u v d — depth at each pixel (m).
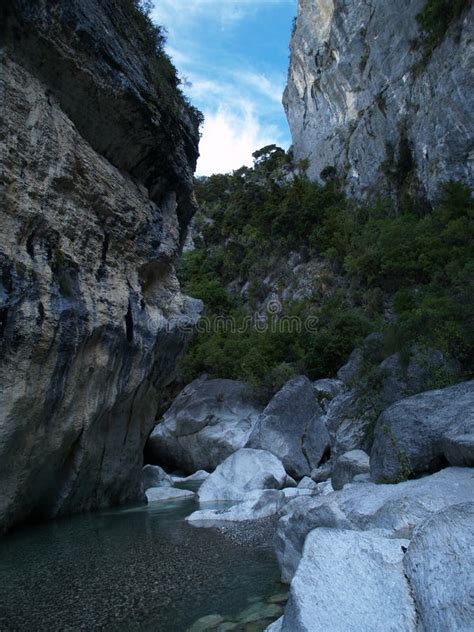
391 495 6.70
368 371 17.38
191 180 20.62
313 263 52.75
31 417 10.28
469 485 6.43
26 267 10.18
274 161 84.31
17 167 10.38
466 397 9.48
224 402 27.05
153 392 17.30
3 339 9.40
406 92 48.84
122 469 15.43
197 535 9.97
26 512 11.58
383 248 38.94
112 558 8.35
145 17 16.97
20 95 10.73
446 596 3.62
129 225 15.02
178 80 18.92
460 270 25.56
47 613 5.85
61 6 11.51
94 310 12.36
